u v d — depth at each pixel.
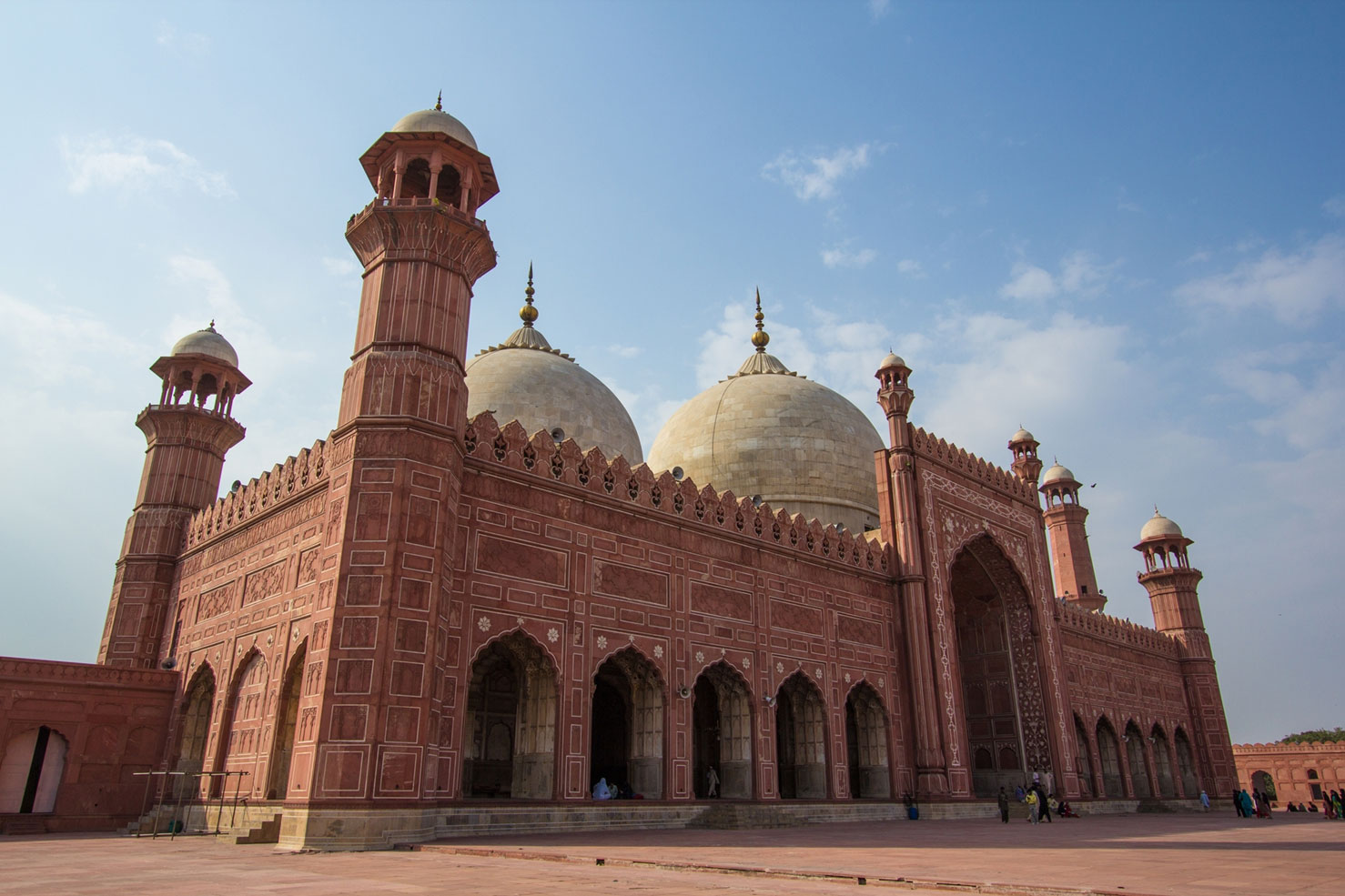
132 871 4.48
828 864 4.79
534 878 4.08
